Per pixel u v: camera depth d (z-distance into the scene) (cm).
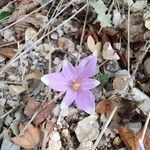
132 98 22
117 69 23
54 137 21
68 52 24
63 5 25
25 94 22
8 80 23
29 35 24
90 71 21
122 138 21
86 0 25
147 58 23
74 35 24
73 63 23
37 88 22
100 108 22
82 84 21
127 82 22
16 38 24
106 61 23
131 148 20
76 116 22
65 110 22
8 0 26
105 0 26
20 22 25
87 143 21
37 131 21
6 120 22
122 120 21
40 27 25
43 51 24
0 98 23
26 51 23
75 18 25
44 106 22
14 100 22
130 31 24
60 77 21
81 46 24
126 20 24
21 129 21
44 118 22
